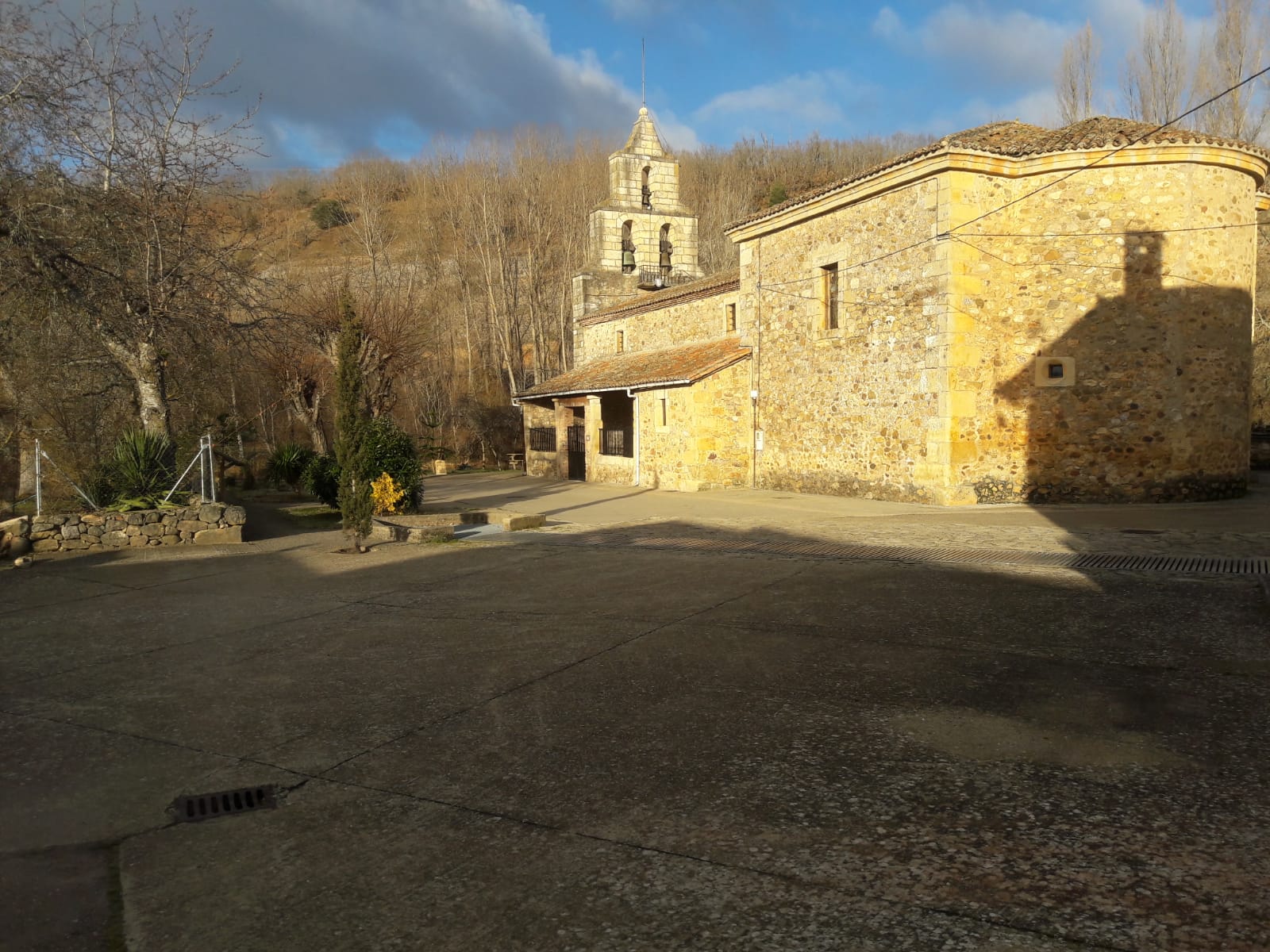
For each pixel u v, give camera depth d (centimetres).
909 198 1584
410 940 285
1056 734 452
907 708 501
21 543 1202
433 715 521
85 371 1616
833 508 1584
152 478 1405
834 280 1827
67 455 1587
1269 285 2775
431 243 5250
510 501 1973
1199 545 1014
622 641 679
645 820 369
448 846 352
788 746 450
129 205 1370
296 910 307
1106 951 264
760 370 2042
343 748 471
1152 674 545
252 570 1102
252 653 687
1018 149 1514
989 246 1528
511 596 888
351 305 1254
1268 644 604
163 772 445
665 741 463
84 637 754
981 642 635
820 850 337
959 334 1509
